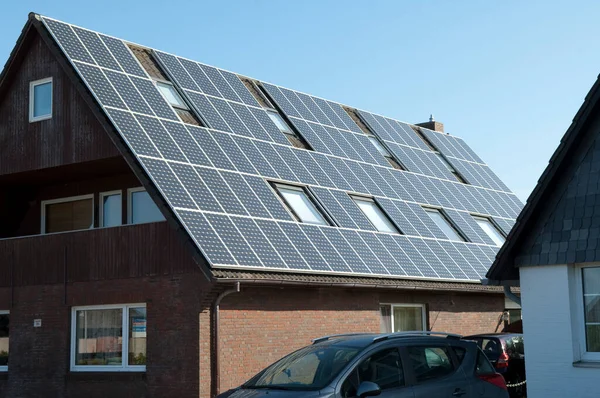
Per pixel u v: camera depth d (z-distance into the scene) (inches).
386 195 935.7
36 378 741.3
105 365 711.1
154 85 797.9
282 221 742.5
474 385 434.3
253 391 401.1
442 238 940.0
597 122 499.2
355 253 781.3
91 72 744.3
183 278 665.0
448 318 912.3
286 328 720.3
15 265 768.9
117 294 701.9
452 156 1213.7
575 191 504.4
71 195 829.8
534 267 515.2
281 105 959.6
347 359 404.8
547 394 503.8
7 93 802.2
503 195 1204.5
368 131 1093.1
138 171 678.5
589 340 498.9
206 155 747.4
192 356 652.7
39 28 765.9
